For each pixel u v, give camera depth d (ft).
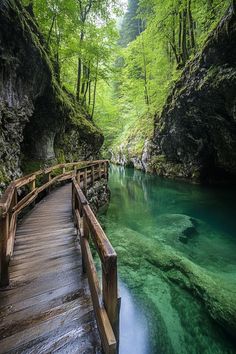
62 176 34.88
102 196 45.11
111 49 66.69
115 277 6.68
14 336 7.93
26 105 27.61
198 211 40.29
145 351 13.07
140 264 21.80
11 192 13.53
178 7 58.49
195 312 15.61
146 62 85.15
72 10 48.57
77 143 52.75
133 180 79.20
